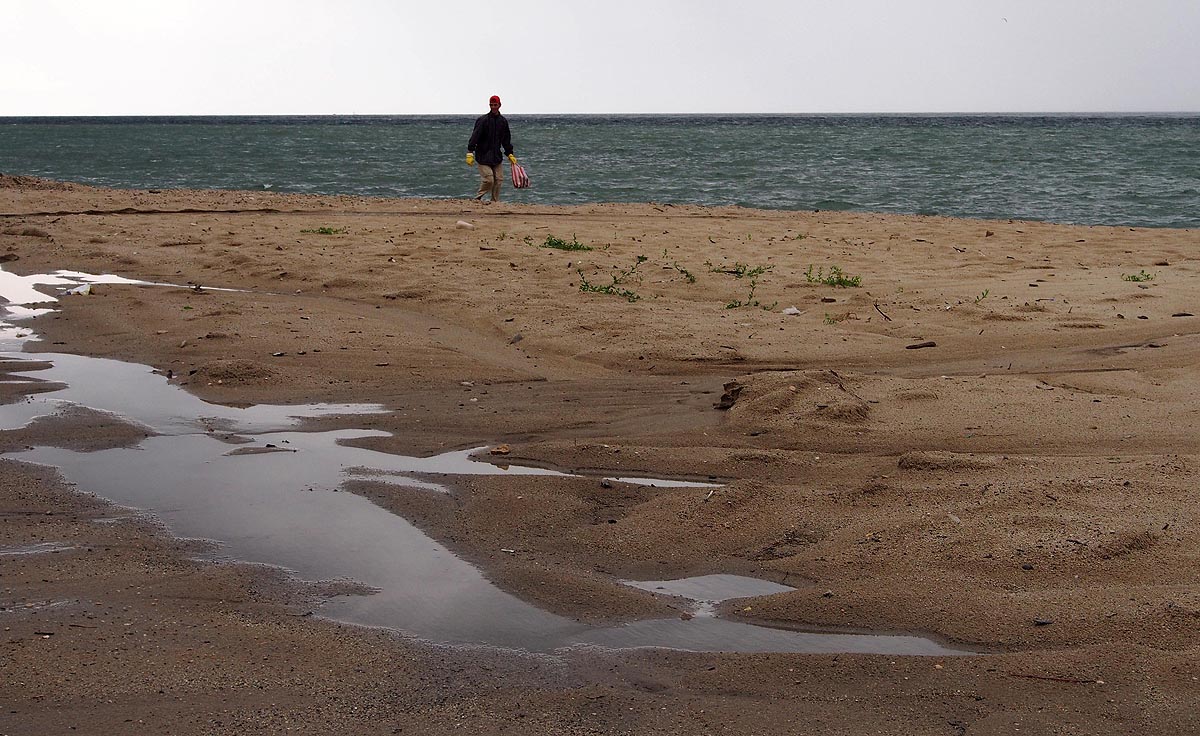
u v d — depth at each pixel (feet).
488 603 12.98
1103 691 10.84
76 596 12.90
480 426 20.03
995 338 26.30
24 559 13.99
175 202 53.57
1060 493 15.57
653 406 21.24
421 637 12.09
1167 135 238.68
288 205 53.06
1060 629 12.06
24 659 11.28
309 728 10.17
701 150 151.33
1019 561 13.61
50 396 21.65
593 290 31.53
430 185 81.35
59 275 34.35
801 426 19.45
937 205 66.95
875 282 33.47
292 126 378.73
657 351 25.02
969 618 12.40
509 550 14.60
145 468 17.66
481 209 52.65
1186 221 58.70
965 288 32.42
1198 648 11.47
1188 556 13.55
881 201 69.36
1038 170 100.94
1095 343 25.81
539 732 10.20
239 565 13.93
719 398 21.70
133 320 27.96
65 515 15.62
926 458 17.22
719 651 11.87
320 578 13.62
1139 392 21.52
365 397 21.85
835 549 14.33
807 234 44.86
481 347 25.99
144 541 14.70
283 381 22.74
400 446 18.92
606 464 17.98
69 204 51.62
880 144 176.24
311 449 18.72
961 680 11.16
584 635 12.21
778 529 15.06
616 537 14.97
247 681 10.99
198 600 12.90
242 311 28.66
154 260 36.60
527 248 39.17
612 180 86.43
